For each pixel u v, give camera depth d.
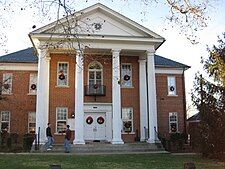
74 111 31.11
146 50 30.41
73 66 32.25
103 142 29.89
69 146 25.11
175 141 30.11
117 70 29.31
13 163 17.17
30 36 27.27
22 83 35.41
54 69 31.94
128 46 30.09
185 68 37.44
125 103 32.44
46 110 30.27
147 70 30.61
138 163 17.69
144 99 32.31
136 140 31.50
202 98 20.67
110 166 16.48
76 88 28.31
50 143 25.95
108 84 32.22
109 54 31.64
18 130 34.44
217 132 19.67
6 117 34.62
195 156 21.66
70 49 17.09
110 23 30.03
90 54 28.11
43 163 17.34
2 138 31.28
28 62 35.50
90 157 20.78
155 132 28.72
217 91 20.16
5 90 34.91
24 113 34.84
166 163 17.72
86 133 31.14
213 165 16.77
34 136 28.95
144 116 31.94
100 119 31.47
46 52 28.66
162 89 36.75
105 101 31.89
